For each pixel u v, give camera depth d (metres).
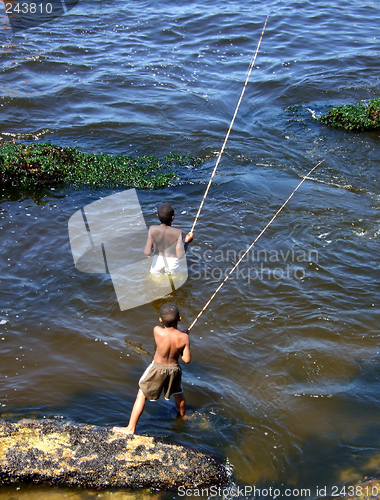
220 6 19.25
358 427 5.11
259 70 14.98
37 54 15.55
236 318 6.61
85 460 4.55
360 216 8.92
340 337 6.32
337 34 17.12
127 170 10.16
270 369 5.85
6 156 9.77
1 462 4.49
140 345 6.19
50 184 9.77
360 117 12.03
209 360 5.96
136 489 4.47
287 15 18.47
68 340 6.21
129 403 5.36
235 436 4.98
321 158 10.92
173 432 4.98
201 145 11.42
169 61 15.45
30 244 7.98
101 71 14.78
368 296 7.04
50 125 12.10
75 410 5.21
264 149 11.32
